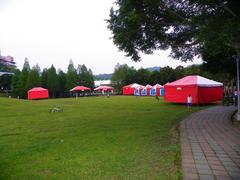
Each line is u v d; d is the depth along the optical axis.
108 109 21.09
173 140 7.86
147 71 74.25
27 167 5.52
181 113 16.34
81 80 72.19
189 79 25.20
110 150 6.78
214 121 12.15
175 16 8.80
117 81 75.25
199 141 7.63
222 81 42.56
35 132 10.23
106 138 8.50
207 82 24.91
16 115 17.06
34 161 5.98
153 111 18.42
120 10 8.39
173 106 22.89
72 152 6.72
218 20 6.87
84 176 4.82
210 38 7.23
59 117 15.67
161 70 70.06
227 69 17.41
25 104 27.72
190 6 7.86
